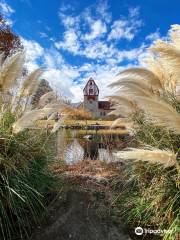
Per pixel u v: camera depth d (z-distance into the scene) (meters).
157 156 2.76
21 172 3.45
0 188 3.12
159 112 2.86
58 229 3.30
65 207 3.68
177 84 3.94
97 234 3.30
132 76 4.01
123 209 3.74
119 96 4.30
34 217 3.24
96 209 3.72
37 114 3.43
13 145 3.59
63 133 5.41
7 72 3.87
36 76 4.22
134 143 4.27
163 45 3.16
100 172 4.97
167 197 3.28
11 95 4.12
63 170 5.07
